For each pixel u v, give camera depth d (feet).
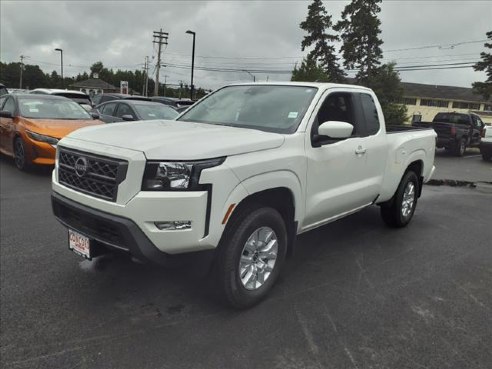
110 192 10.19
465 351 10.32
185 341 10.22
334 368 9.49
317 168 13.17
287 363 9.59
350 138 15.02
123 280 13.17
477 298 13.20
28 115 30.09
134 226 9.78
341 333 10.87
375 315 11.85
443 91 229.45
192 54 114.01
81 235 11.14
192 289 12.75
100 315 11.21
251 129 12.73
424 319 11.75
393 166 17.76
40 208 20.65
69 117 31.45
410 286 13.84
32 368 9.06
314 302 12.42
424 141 20.24
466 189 33.35
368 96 16.69
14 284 12.68
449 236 19.48
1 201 21.70
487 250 17.76
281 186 11.76
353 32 143.74
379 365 9.66
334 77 145.59
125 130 11.80
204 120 14.56
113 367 9.21
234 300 11.34
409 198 20.20
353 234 19.02
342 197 14.64
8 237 16.49
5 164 31.78
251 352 9.93
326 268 15.01
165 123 13.51
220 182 10.06
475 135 65.92
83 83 243.40
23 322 10.73
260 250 11.97
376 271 14.94
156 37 157.48
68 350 9.71
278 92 14.60
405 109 144.15
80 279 13.16
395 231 19.75
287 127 12.94
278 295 12.75
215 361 9.55
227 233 10.93
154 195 9.65
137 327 10.73
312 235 18.65
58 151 12.01
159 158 9.76
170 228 9.80
